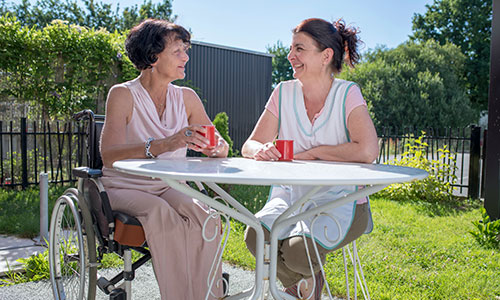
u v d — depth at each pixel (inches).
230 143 247.9
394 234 167.9
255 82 484.4
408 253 141.1
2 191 238.7
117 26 1327.5
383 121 1032.2
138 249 78.3
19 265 122.7
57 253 89.4
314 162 69.6
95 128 87.1
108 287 75.2
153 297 103.6
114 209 75.7
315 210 58.7
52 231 88.4
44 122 249.1
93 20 1300.4
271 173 49.0
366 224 74.2
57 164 276.4
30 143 267.1
